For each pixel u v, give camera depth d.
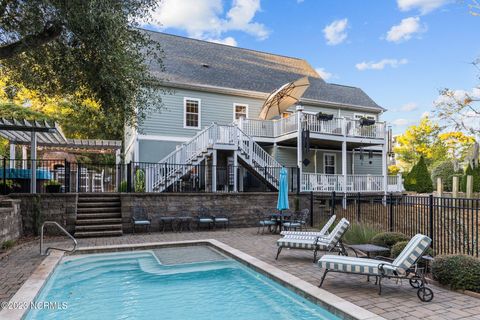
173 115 18.84
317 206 15.82
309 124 18.48
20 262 7.49
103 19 8.54
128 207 12.51
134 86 10.88
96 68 10.05
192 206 13.52
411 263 5.24
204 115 19.77
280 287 6.26
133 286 6.71
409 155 43.53
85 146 18.30
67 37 9.80
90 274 7.49
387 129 21.33
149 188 14.00
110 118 11.96
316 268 7.12
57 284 6.79
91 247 9.25
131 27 10.36
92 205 12.53
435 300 5.12
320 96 23.97
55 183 15.27
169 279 7.16
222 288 6.57
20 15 8.86
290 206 15.29
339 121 19.53
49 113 24.64
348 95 25.97
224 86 20.20
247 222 14.39
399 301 5.07
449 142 37.47
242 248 9.34
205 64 22.11
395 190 20.73
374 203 13.12
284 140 19.78
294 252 8.84
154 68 19.34
